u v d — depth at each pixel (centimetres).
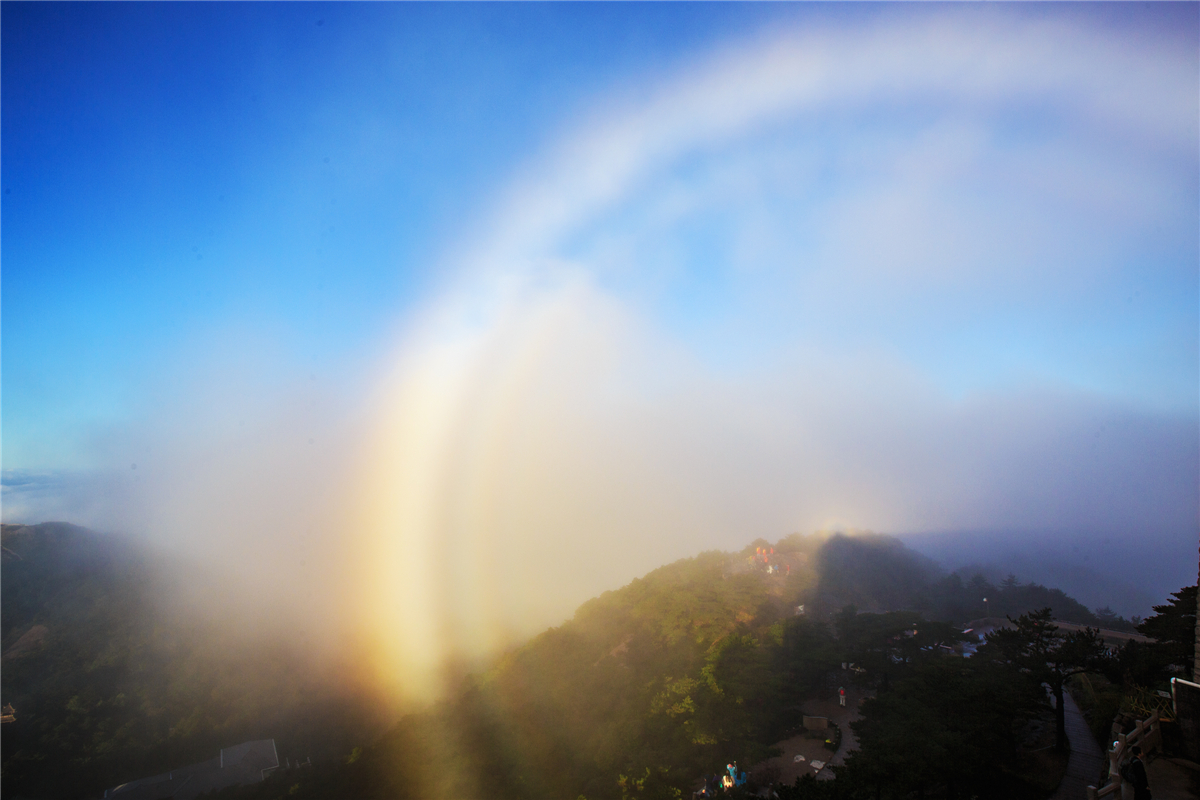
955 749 4159
